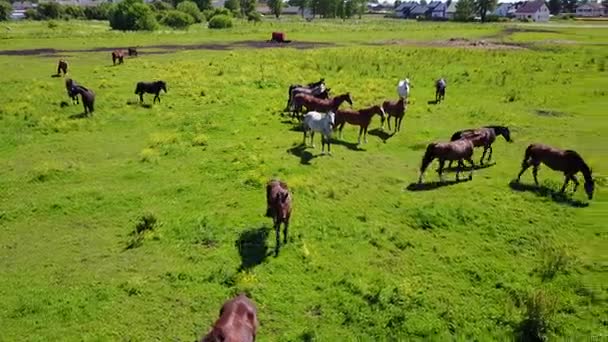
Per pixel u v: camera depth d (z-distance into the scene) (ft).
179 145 71.20
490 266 42.14
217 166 63.10
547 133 79.00
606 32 262.67
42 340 32.50
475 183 59.67
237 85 113.80
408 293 37.91
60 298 36.76
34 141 73.77
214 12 363.15
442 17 522.47
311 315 35.60
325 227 47.83
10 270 40.73
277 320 34.86
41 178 59.26
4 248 44.34
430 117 89.61
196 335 33.19
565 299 37.70
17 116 85.87
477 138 63.87
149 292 37.68
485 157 69.21
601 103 97.71
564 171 55.83
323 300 37.19
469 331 34.14
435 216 50.03
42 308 35.55
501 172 63.41
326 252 43.80
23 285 38.55
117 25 268.41
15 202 53.42
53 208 51.72
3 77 120.98
